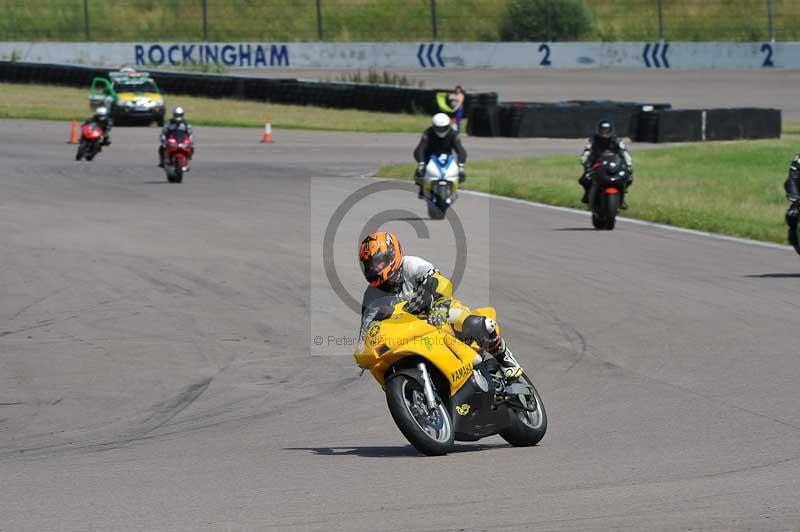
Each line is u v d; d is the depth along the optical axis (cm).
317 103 19675
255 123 17275
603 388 3531
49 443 3112
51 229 7388
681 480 2414
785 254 6372
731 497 2253
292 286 5425
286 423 3259
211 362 4078
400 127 17200
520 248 6550
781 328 4388
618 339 4250
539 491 2338
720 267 5891
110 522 2159
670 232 7325
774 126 15725
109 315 4856
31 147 14175
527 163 12231
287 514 2188
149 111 17662
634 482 2402
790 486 2339
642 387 3531
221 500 2319
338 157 13400
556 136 16138
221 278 5628
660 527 2042
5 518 2214
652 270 5791
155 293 5294
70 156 13288
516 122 16100
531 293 5162
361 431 3119
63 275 5756
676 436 2911
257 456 2814
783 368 3750
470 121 16600
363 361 2698
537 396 2950
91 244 6731
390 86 18975
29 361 4128
